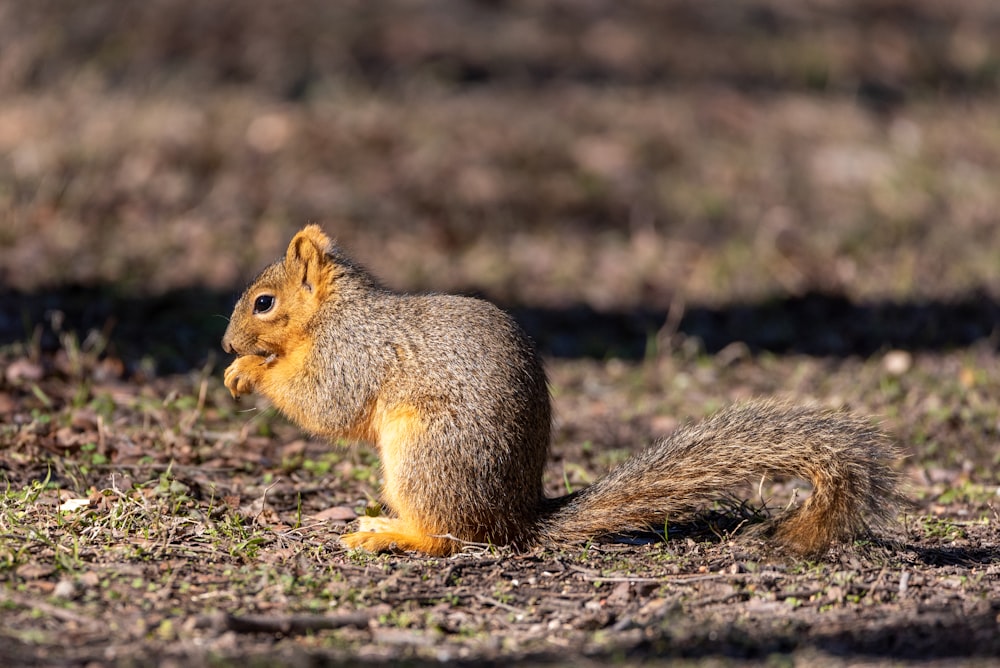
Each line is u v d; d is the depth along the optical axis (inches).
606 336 617.9
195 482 377.4
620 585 303.0
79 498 347.9
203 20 963.3
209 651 252.7
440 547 326.0
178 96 851.4
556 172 816.9
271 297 350.0
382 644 264.8
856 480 311.7
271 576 299.9
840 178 837.8
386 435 331.6
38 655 247.0
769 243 741.3
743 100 951.0
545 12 1079.6
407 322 336.2
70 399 451.5
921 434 461.1
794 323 633.0
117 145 775.1
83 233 683.4
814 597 296.8
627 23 1078.4
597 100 925.2
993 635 267.3
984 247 736.3
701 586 304.0
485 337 329.7
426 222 748.6
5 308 562.9
